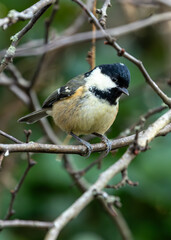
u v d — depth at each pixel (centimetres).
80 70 1116
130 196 938
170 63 1131
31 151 555
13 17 436
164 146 970
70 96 760
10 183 951
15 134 1106
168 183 923
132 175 927
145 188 924
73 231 951
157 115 1030
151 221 944
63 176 935
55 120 805
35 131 1096
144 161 945
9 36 1099
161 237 929
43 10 511
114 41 571
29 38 1143
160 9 1140
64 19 1165
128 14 1155
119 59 1097
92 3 812
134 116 1039
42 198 936
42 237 950
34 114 858
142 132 668
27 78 1166
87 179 940
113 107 759
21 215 918
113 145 661
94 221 966
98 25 564
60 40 880
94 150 698
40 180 933
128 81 766
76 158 988
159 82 1049
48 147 567
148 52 1146
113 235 952
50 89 1114
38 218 923
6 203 933
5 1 1080
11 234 916
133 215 952
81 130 778
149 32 1138
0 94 1156
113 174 662
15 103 1135
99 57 1102
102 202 847
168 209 927
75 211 649
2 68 518
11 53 515
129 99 1054
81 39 869
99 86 752
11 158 998
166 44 1142
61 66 1130
